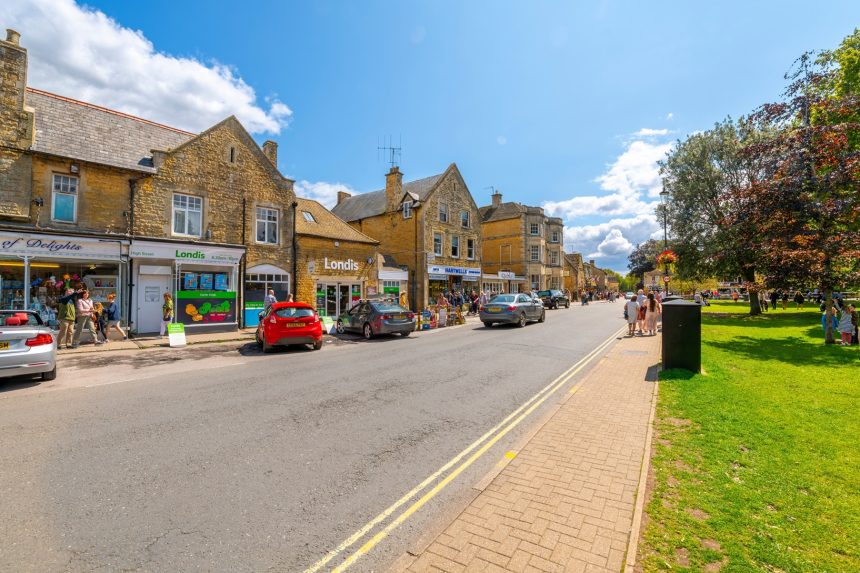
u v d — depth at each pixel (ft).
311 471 12.84
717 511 9.73
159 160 48.03
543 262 135.44
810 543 8.41
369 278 73.15
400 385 24.07
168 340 42.78
